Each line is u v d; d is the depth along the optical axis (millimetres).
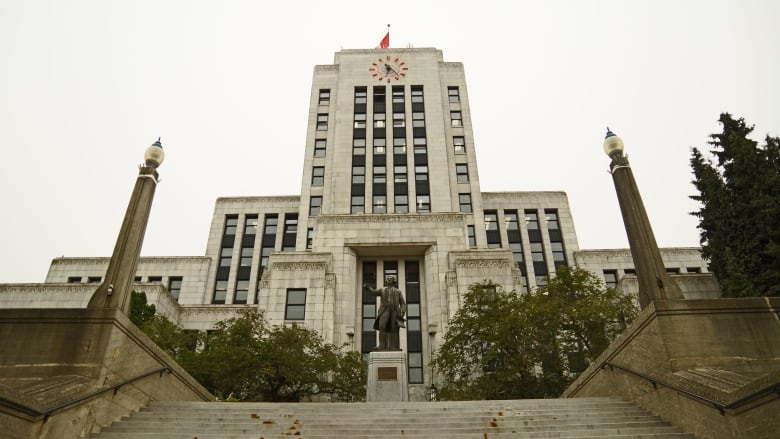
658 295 12484
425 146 57031
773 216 28797
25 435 9266
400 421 11922
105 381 11750
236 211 62500
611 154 14695
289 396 29078
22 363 11688
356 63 63062
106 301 12477
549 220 60594
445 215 42844
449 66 64750
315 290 38344
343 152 56062
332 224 42500
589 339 26828
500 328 26688
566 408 12992
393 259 42719
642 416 12156
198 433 11211
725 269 31062
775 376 8258
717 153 33625
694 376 10906
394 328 21531
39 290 44125
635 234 13422
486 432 11195
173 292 55375
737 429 9344
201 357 27375
